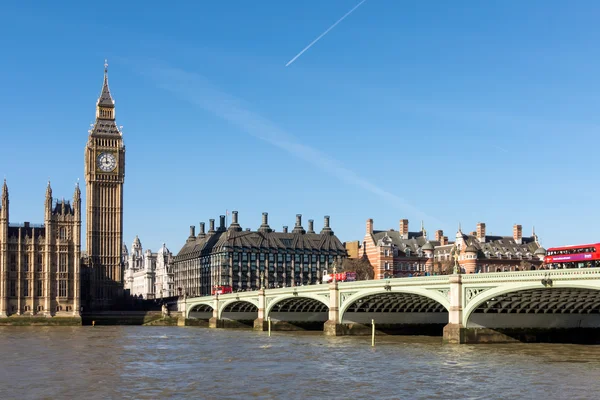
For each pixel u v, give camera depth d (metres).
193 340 142.00
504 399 69.81
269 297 172.38
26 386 79.38
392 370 88.44
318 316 179.62
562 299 108.94
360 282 134.75
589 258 104.44
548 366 88.88
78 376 86.56
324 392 74.50
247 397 72.25
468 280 109.88
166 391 75.88
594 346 110.06
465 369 87.50
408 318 149.00
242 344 129.38
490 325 113.44
